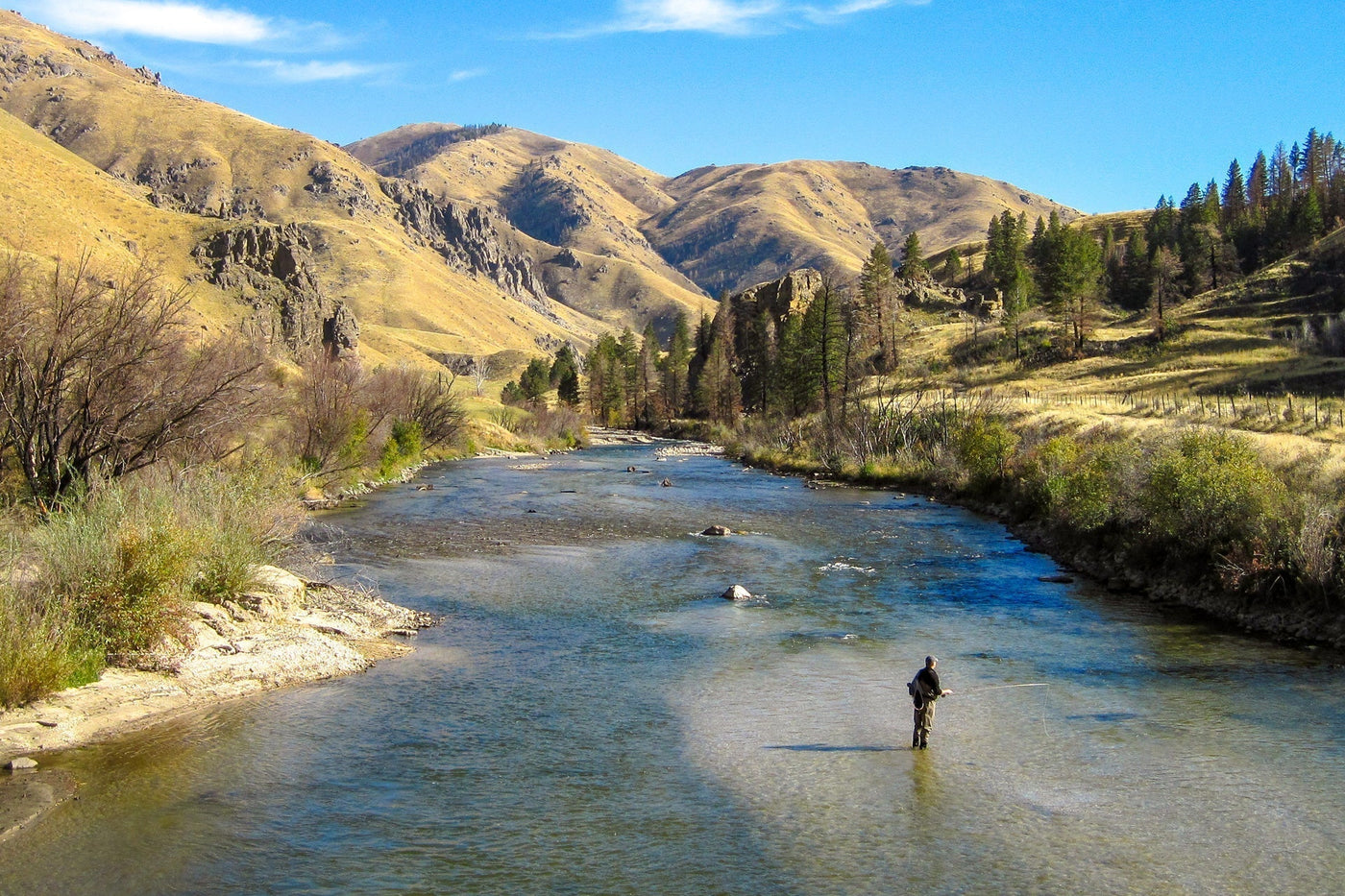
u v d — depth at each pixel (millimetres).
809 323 99000
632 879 10203
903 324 132750
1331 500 24203
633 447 105375
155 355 26219
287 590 21625
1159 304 108812
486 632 21188
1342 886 10133
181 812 11570
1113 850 10969
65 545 17266
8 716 14047
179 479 23328
